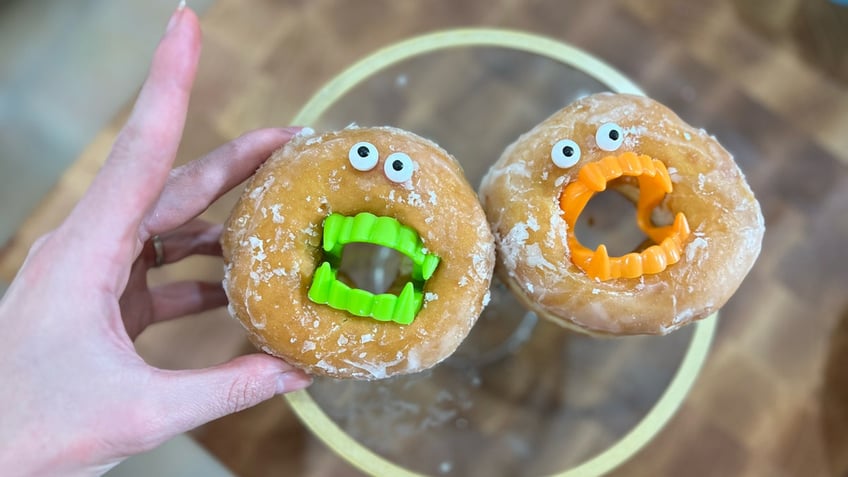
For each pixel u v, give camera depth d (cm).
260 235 29
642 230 34
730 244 31
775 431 38
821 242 41
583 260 30
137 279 36
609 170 29
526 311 39
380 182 29
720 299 31
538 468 37
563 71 41
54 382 26
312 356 29
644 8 44
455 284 30
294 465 38
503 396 38
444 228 29
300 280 29
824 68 43
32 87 46
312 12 44
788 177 41
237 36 43
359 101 40
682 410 38
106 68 46
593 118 31
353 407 37
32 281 26
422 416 38
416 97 41
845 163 41
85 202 26
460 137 41
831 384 39
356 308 28
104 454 27
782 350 39
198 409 28
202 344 39
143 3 47
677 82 43
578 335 38
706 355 39
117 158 26
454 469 37
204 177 32
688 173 31
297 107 42
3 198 44
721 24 44
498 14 44
